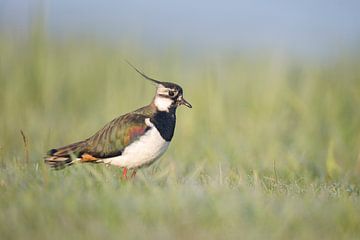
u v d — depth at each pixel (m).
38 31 20.30
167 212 9.21
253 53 24.27
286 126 17.67
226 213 9.16
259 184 11.25
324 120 17.97
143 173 12.12
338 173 13.91
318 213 9.43
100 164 12.42
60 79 20.56
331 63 21.34
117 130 11.74
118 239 8.51
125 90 19.69
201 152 15.17
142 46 24.73
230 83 20.02
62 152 11.77
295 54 24.20
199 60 25.22
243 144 15.91
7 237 8.59
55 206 9.23
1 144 15.27
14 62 19.81
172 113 12.28
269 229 8.93
